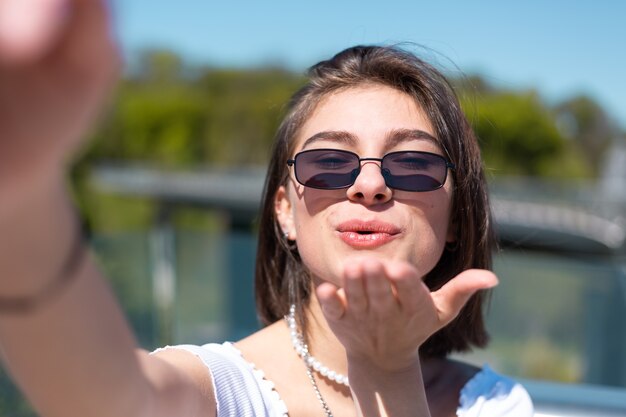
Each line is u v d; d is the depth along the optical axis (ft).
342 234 4.49
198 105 156.66
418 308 3.05
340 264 4.50
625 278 18.13
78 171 80.18
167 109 153.17
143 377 2.89
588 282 19.39
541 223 65.31
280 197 5.61
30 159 1.80
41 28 1.63
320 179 4.56
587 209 72.49
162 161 149.69
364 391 3.45
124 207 100.58
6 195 1.89
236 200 108.27
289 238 5.48
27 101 1.72
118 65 1.81
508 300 19.40
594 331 18.81
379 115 4.84
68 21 1.66
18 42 1.63
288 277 5.60
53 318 2.32
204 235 20.93
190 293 20.51
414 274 2.93
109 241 17.65
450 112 5.18
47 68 1.71
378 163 4.62
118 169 122.11
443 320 3.16
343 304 3.13
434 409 5.41
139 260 18.51
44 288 2.26
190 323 20.49
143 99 152.46
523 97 143.74
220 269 20.75
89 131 1.90
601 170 166.30
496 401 5.42
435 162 4.67
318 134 4.86
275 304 5.76
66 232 2.28
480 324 6.19
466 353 6.31
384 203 4.50
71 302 2.35
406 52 5.46
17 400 6.04
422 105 5.06
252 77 168.04
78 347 2.43
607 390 7.00
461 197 5.32
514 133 140.15
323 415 4.86
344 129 4.80
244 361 4.86
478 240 5.57
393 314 3.09
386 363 3.38
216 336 20.35
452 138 5.14
